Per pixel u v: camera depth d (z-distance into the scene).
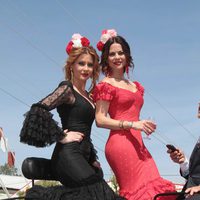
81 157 4.19
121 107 4.75
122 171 4.67
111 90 4.70
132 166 4.64
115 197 4.11
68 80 4.43
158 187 4.50
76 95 4.34
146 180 4.57
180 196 4.45
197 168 4.37
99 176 4.11
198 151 4.38
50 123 4.04
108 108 4.74
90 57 4.50
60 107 4.36
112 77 4.93
